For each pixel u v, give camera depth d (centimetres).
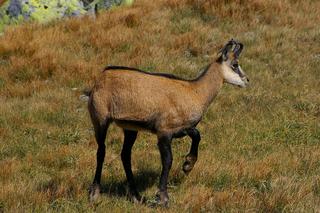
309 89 5009
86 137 3888
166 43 6025
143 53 5678
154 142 3769
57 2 7075
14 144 3650
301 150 3488
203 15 6812
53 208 2528
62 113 4294
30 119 4166
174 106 2520
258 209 2534
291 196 2612
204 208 2545
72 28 6438
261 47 5988
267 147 3606
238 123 4097
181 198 2723
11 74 5222
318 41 6284
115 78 2559
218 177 2970
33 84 4950
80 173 3112
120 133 3931
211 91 2664
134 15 6556
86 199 2691
